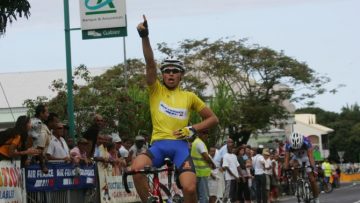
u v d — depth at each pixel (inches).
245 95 1750.7
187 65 1696.6
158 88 273.7
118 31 563.5
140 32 268.7
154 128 271.0
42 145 415.8
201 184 539.8
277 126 1886.1
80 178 474.6
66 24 575.8
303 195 550.0
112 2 564.4
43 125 419.8
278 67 1734.7
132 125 736.3
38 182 415.8
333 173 1704.0
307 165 549.0
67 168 454.9
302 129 3607.3
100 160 509.7
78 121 688.4
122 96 733.3
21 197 392.8
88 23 566.6
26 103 714.8
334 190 1459.2
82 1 567.8
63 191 449.1
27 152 384.5
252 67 1731.1
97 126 503.5
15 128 379.2
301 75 1729.8
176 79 273.4
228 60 1717.5
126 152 609.9
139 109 828.0
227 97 1211.2
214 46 1708.9
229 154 676.1
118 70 1502.2
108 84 754.2
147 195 264.7
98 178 505.7
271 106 1713.8
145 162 262.7
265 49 1738.4
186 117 271.4
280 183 1046.4
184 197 260.8
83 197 481.4
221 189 669.9
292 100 1771.7
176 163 265.0
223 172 714.2
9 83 1685.5
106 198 518.3
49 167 430.0
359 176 2878.9
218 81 1721.2
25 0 539.5
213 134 1098.7
